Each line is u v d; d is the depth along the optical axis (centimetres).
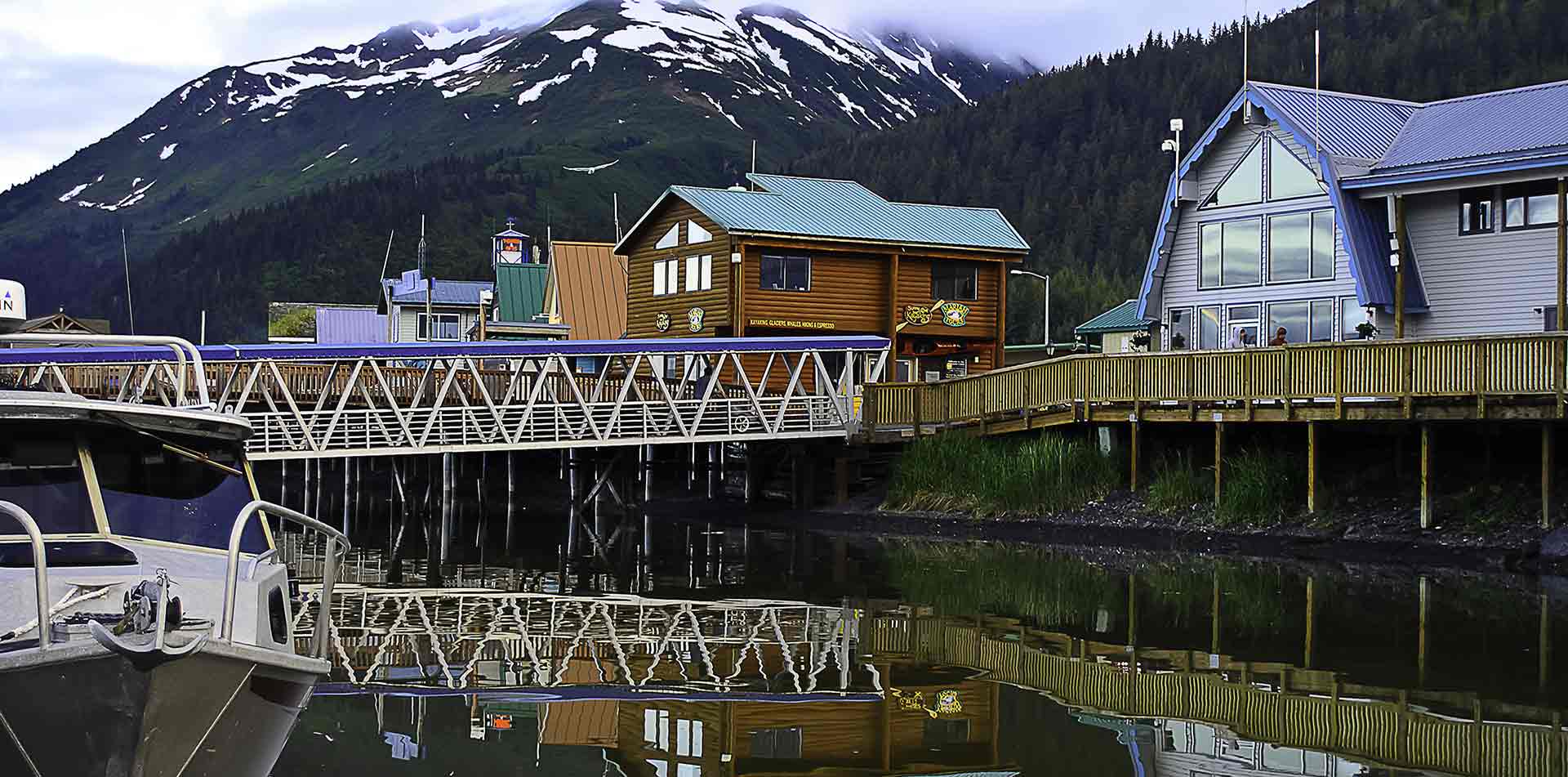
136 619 933
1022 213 17412
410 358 3544
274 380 4031
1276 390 2988
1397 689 1627
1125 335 5909
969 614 2175
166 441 1148
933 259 4756
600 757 1373
